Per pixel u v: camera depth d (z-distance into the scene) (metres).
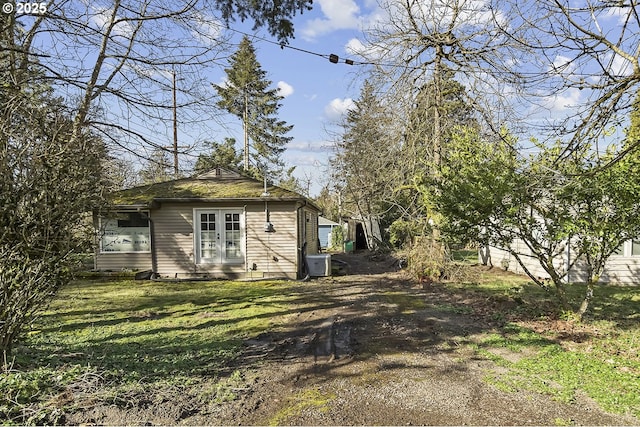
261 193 12.45
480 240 6.96
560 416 3.44
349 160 21.52
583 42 4.17
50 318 7.06
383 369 4.56
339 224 29.33
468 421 3.35
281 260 12.42
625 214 5.76
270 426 3.24
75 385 3.69
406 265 14.17
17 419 3.13
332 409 3.56
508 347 5.37
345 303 8.51
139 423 3.19
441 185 7.36
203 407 3.53
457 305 8.17
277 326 6.57
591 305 8.05
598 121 4.27
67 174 3.98
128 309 7.90
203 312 7.66
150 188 12.87
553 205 6.41
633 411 3.51
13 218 3.65
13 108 3.70
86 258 4.57
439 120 11.17
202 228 12.36
